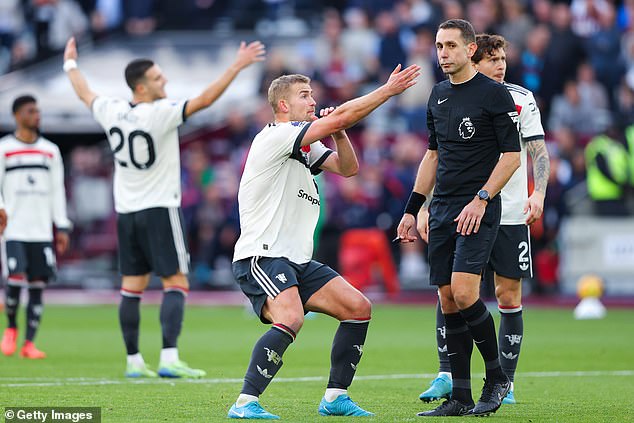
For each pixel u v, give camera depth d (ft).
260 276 79.15
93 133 286.25
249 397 77.82
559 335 170.30
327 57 281.54
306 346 151.12
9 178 138.62
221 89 112.68
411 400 92.63
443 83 83.97
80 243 272.31
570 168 249.96
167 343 112.78
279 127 80.07
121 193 115.44
